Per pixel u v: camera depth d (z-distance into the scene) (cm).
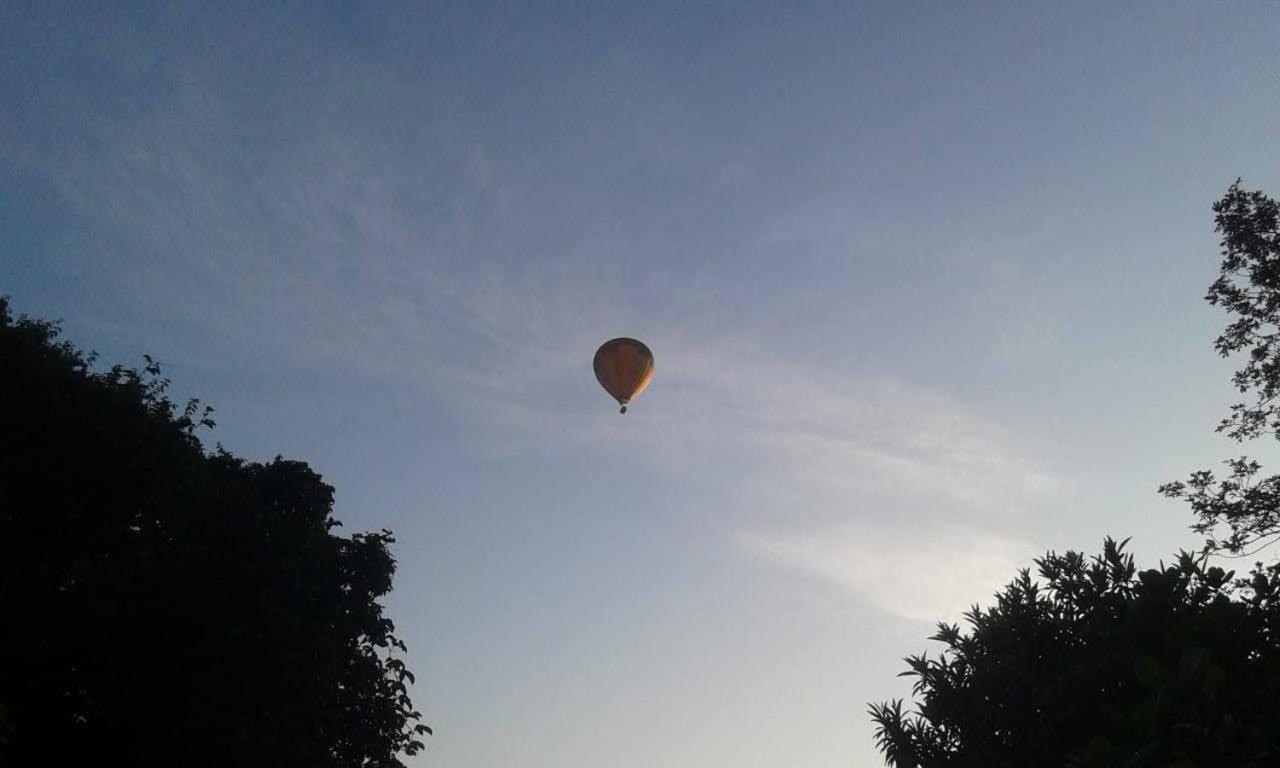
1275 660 1062
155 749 2086
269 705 2192
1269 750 945
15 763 2078
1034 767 1098
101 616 2059
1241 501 2267
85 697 2152
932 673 1217
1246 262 2319
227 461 2720
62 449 2216
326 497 2725
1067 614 1215
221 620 2148
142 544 2250
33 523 2192
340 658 2347
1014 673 1158
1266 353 2311
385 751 2448
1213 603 1111
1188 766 902
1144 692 1084
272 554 2259
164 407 2489
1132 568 1235
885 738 1195
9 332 2234
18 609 2075
